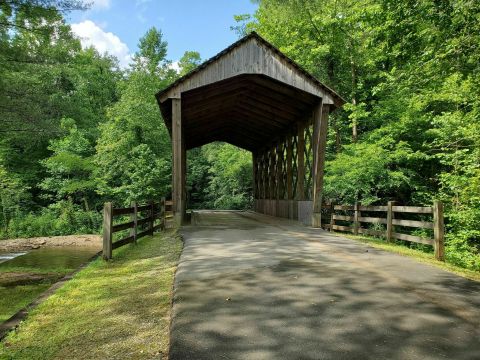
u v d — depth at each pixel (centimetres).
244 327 334
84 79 3381
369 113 1675
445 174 1258
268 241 847
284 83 1169
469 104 1219
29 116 1390
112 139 2178
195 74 1155
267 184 2123
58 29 1340
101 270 594
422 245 1340
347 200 1727
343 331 326
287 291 441
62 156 2305
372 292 439
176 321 348
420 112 1488
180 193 1197
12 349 315
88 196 2633
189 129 1880
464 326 339
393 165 1644
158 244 842
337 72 2045
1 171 2370
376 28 1142
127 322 365
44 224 2292
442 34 799
